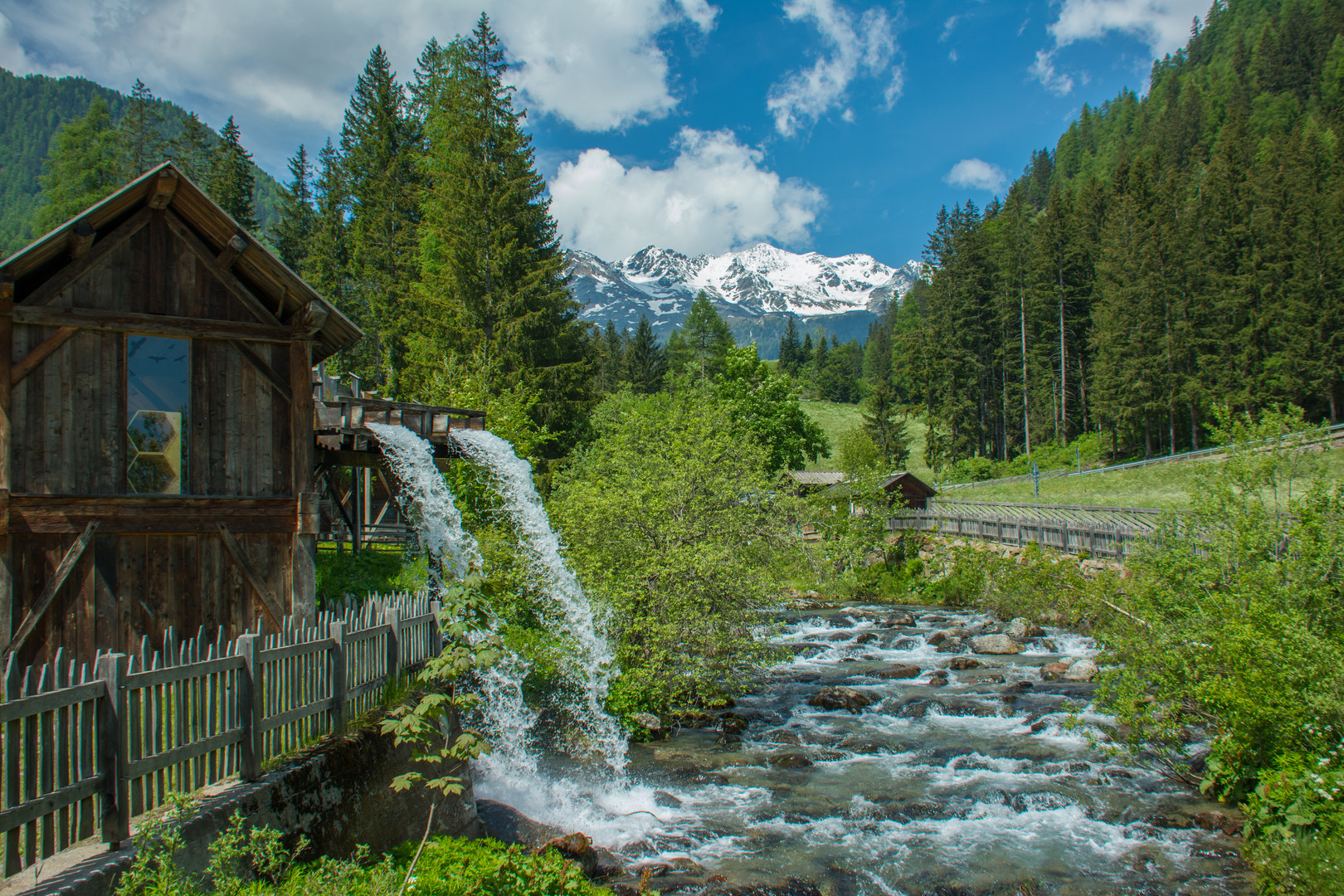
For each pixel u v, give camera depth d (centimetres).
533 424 3275
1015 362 7988
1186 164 10538
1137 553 1366
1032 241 8356
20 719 502
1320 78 12156
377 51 5575
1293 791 1033
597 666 1612
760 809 1230
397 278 4769
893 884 1001
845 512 3906
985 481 6372
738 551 1909
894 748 1508
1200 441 6356
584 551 1750
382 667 1034
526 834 1086
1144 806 1220
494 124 3888
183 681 643
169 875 534
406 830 910
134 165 5719
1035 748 1490
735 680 1834
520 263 3725
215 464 1216
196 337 1209
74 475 1118
